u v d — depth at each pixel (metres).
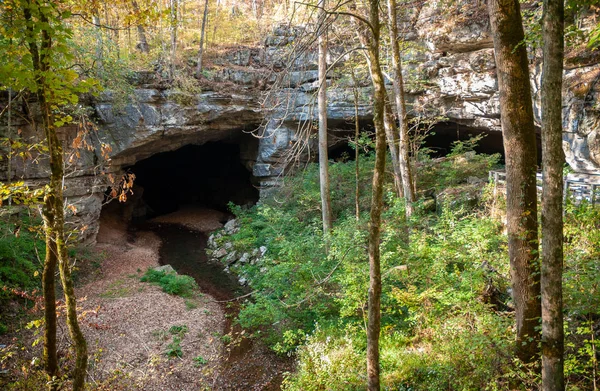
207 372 8.72
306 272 10.31
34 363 5.81
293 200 17.48
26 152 5.50
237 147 26.73
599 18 10.29
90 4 5.11
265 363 9.87
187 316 12.48
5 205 12.17
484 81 14.34
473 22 14.18
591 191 8.64
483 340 5.56
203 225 24.22
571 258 6.00
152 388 8.84
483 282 7.20
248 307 10.78
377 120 5.13
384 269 8.52
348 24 11.45
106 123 16.86
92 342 10.27
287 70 7.89
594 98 10.79
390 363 7.15
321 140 12.04
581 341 5.31
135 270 16.38
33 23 3.95
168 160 28.38
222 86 18.83
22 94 5.01
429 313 7.49
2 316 10.34
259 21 21.19
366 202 14.65
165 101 17.72
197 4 23.38
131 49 18.89
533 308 5.47
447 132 19.73
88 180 16.84
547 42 3.99
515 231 5.62
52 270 5.04
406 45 14.66
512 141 5.57
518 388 5.26
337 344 8.26
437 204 12.70
